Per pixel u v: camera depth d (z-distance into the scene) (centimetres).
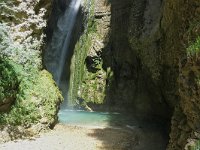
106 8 1742
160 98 1325
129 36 1484
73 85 1762
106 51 1697
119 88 1623
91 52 1716
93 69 1716
